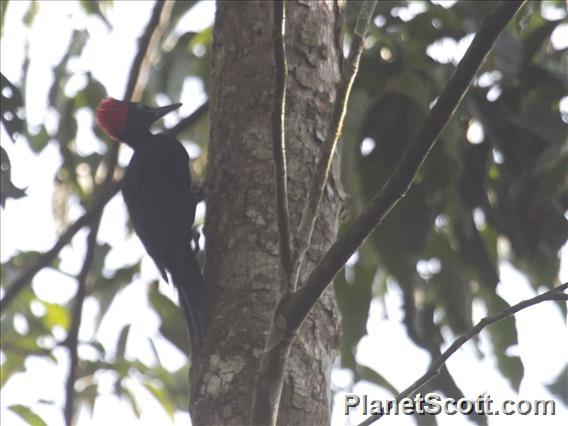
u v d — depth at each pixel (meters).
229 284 7.52
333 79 8.45
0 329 13.82
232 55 8.62
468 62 5.54
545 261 10.98
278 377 5.84
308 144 7.98
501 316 6.56
